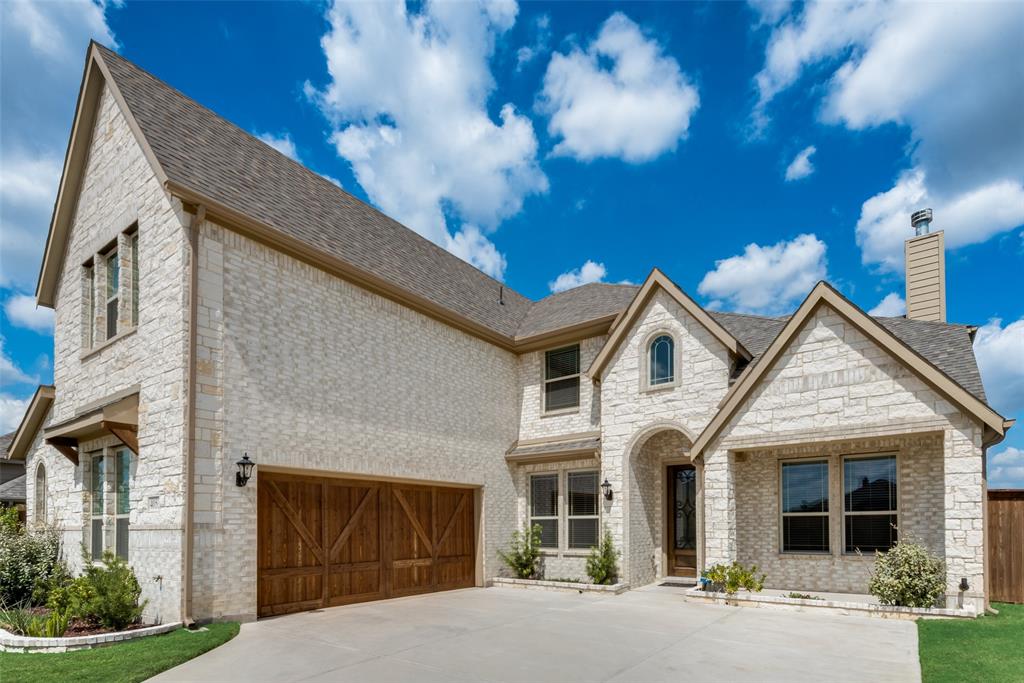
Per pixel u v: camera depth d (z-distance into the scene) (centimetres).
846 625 928
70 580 1107
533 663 718
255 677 656
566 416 1658
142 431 1007
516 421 1759
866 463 1209
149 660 700
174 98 1227
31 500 1457
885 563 1026
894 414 1038
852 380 1090
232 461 980
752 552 1310
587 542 1545
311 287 1179
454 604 1209
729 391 1295
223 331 997
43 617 923
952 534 959
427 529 1441
